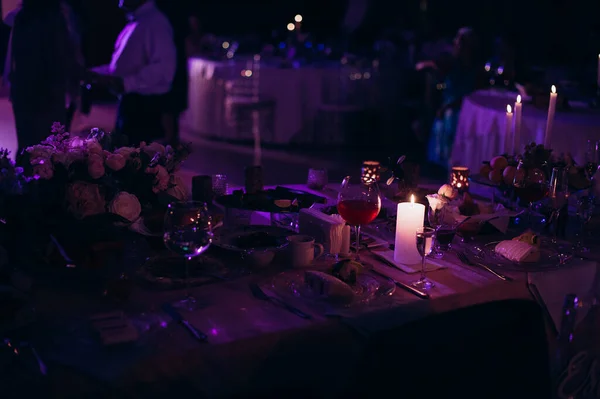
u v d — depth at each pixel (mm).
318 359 1279
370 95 7512
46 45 3986
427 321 1109
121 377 1087
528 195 1986
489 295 1520
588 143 2578
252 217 2105
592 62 8117
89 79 4344
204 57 8141
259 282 1492
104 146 1797
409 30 9633
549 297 1608
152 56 4414
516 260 1656
